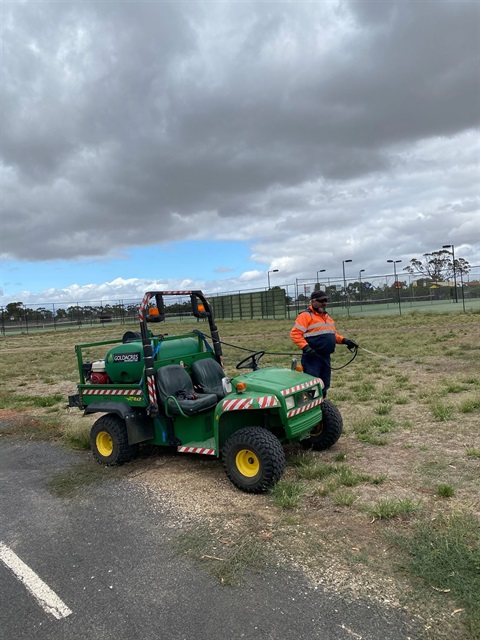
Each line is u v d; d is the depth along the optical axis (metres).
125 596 3.34
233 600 3.20
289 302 44.19
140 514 4.65
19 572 3.75
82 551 4.02
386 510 4.18
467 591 3.09
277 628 2.90
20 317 54.31
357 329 24.55
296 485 4.86
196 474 5.62
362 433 6.69
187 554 3.83
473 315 28.02
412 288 42.16
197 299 6.58
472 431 6.41
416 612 2.95
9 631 3.06
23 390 13.06
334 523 4.15
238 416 5.50
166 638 2.89
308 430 5.57
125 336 6.59
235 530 4.17
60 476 5.90
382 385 9.98
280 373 5.68
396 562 3.49
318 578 3.38
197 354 6.47
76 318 57.47
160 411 5.84
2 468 6.42
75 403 6.56
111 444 6.15
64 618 3.16
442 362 12.45
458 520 3.98
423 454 5.69
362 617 2.94
